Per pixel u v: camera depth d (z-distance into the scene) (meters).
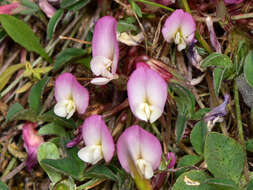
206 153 0.10
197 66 0.11
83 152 0.10
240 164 0.10
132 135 0.10
